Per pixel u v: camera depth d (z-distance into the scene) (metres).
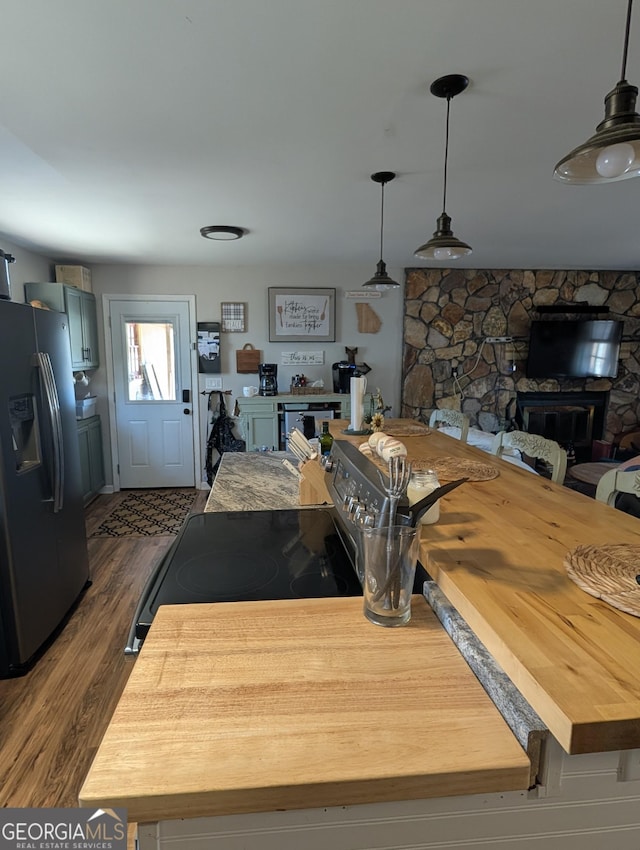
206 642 0.82
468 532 1.05
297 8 1.18
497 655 0.69
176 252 4.13
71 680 2.08
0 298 2.19
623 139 1.05
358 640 0.83
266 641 0.82
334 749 0.61
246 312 4.89
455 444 2.09
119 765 0.58
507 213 2.97
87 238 3.59
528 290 5.17
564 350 5.14
